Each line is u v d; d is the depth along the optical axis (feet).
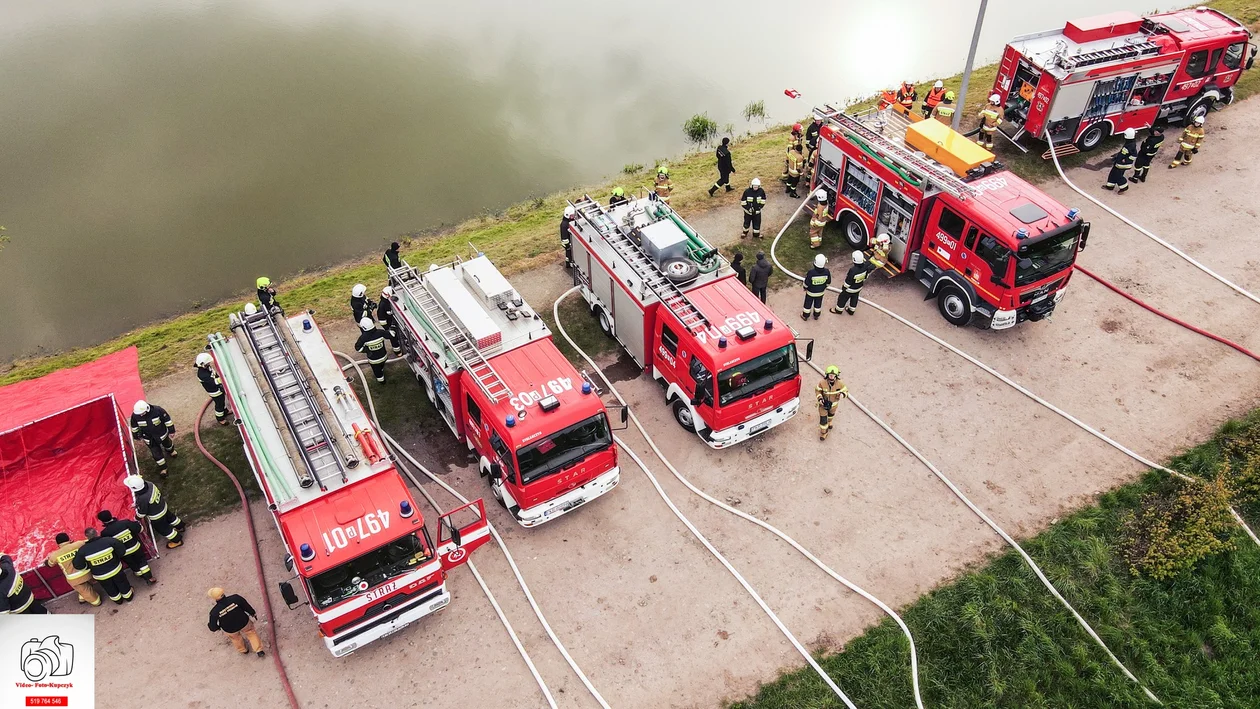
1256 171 67.46
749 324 44.27
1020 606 38.70
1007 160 69.97
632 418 49.11
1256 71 79.87
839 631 38.29
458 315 44.01
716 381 42.32
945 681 36.09
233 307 62.59
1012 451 46.78
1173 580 39.58
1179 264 58.95
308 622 39.22
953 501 44.16
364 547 34.12
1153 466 45.09
